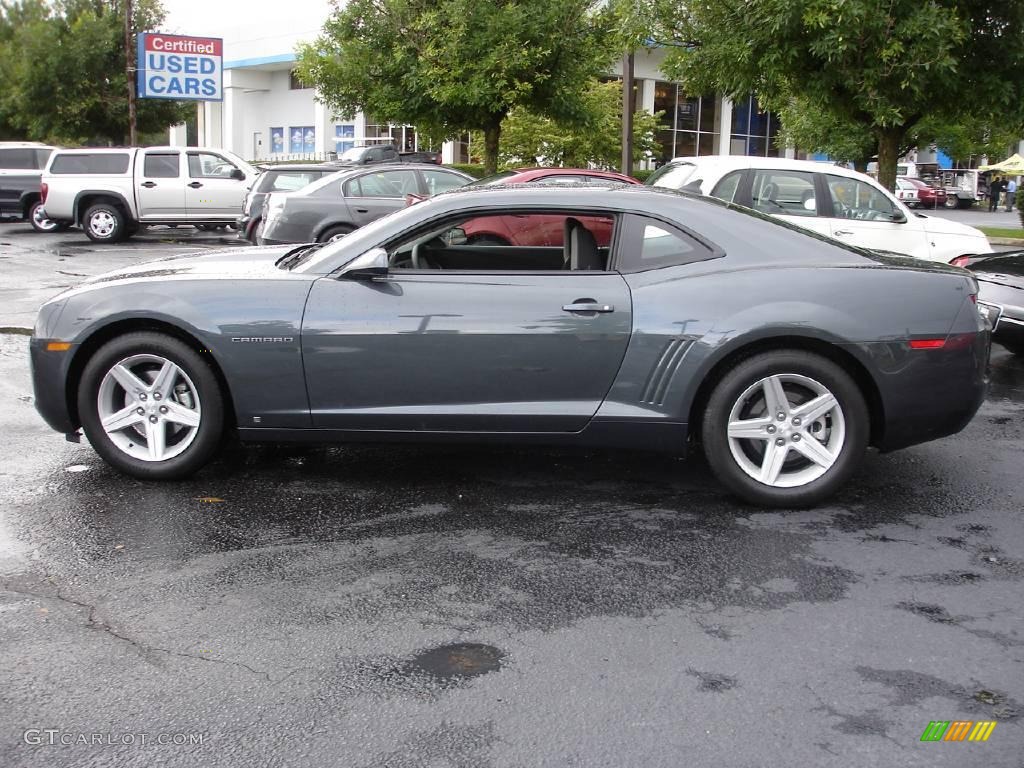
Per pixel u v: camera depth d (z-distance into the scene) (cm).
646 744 282
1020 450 602
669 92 3822
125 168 1956
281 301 480
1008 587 395
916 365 467
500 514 473
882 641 347
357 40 1773
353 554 421
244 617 360
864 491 516
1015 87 1166
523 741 283
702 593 385
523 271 483
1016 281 846
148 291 492
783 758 275
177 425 511
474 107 1750
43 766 270
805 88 1225
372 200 1412
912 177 4794
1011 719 297
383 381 478
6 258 1652
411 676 319
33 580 390
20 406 671
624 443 480
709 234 482
